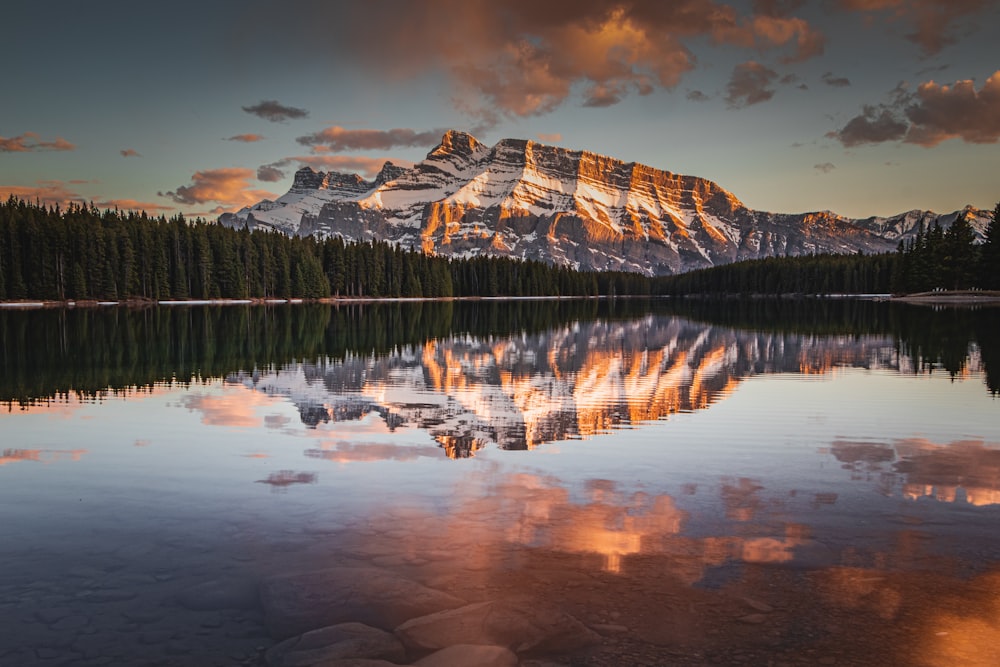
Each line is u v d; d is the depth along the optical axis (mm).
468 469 13586
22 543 9672
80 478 12984
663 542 9562
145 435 16984
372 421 18875
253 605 7828
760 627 7180
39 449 15414
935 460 14312
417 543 9570
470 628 7117
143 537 9883
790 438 16438
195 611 7684
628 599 7812
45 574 8641
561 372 30266
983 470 13469
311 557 9102
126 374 29062
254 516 10758
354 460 14359
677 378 28125
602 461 14219
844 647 6793
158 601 7914
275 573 8609
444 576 8453
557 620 7277
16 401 22250
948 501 11422
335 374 29281
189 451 15234
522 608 7543
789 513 10805
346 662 6523
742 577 8391
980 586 8125
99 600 7941
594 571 8570
